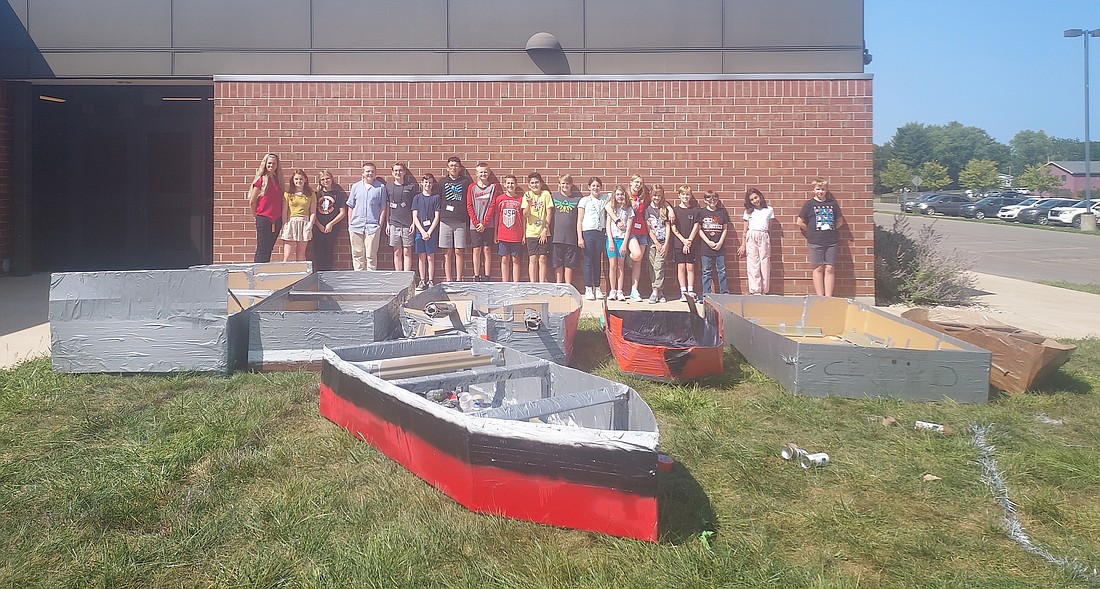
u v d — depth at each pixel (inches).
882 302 496.4
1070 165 4178.2
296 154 498.3
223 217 498.6
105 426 225.3
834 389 262.2
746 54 515.8
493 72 520.7
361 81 496.4
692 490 185.2
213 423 223.9
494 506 167.9
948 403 257.3
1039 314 450.3
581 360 316.5
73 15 527.2
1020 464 203.5
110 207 621.0
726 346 336.5
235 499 178.9
